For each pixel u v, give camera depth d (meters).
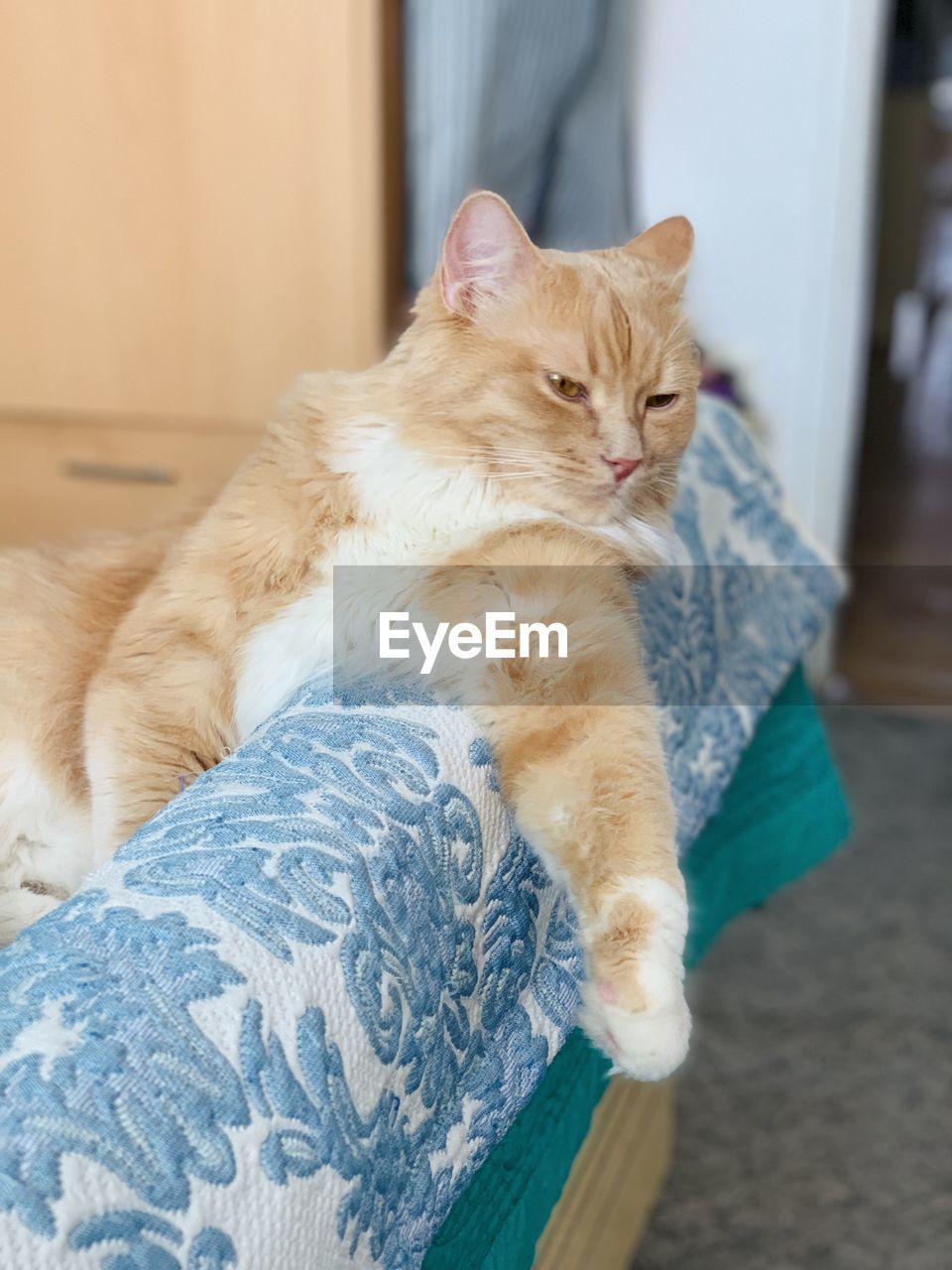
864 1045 1.74
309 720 0.83
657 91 2.51
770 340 2.60
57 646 1.09
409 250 2.11
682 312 1.13
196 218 1.94
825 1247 1.41
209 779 0.76
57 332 2.03
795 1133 1.58
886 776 2.44
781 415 2.63
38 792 1.06
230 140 1.89
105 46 1.87
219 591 0.99
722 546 1.35
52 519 2.15
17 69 1.90
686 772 1.15
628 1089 1.30
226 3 1.83
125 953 0.58
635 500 1.07
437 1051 0.71
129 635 1.01
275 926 0.61
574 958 0.90
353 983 0.62
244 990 0.57
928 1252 1.40
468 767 0.83
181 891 0.62
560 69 2.19
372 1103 0.62
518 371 1.00
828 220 2.49
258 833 0.68
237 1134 0.53
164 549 1.14
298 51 1.83
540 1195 0.88
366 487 1.00
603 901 0.82
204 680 0.99
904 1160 1.53
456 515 1.00
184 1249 0.50
